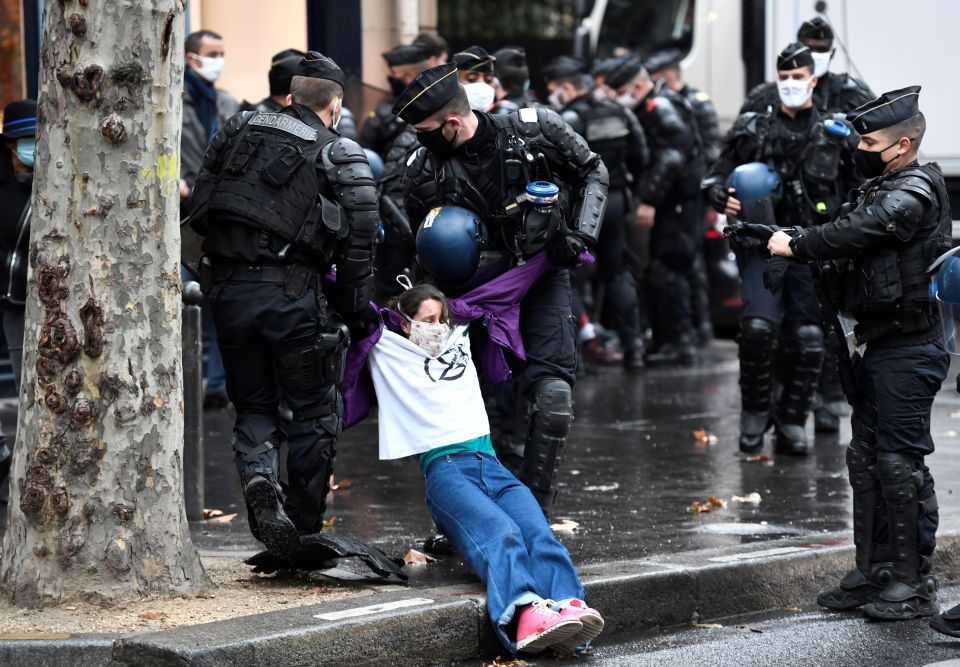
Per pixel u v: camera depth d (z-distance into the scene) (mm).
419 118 10164
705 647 9211
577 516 11945
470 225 10242
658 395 19594
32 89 18844
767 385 14953
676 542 10922
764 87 14758
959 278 9188
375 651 8445
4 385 18422
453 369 9719
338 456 14977
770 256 10094
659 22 27375
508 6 32312
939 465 14523
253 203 9305
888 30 21750
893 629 9648
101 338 8828
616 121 20406
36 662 8141
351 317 9672
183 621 8586
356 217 9367
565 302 10711
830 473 13977
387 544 10906
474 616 8922
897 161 9734
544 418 10391
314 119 9656
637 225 21703
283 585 9641
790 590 10406
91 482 8914
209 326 18062
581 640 8781
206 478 13602
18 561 8969
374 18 24016
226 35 21609
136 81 8789
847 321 9898
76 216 8781
